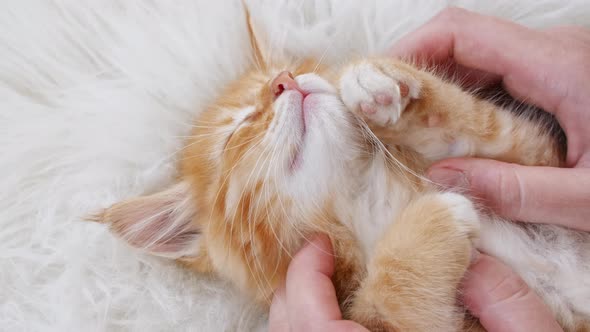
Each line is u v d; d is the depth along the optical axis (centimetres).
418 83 28
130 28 32
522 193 27
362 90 27
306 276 27
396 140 29
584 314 28
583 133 29
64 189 30
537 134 29
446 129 28
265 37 33
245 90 32
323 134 29
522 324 26
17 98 32
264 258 29
